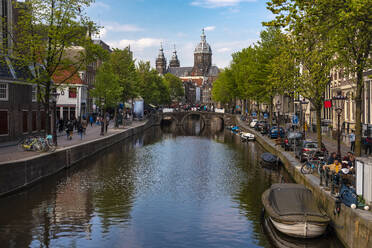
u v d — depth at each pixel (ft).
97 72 183.32
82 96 211.82
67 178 92.32
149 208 69.51
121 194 78.89
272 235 55.88
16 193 75.87
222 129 288.51
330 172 62.90
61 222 61.26
